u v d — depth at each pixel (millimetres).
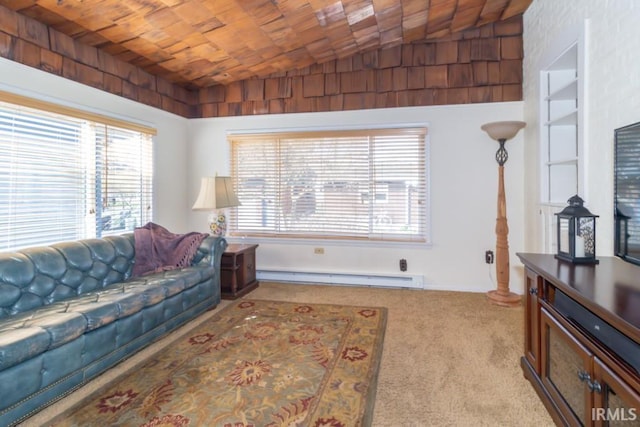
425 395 1893
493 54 3707
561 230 2283
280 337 2646
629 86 1935
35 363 1715
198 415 1722
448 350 2420
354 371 2143
